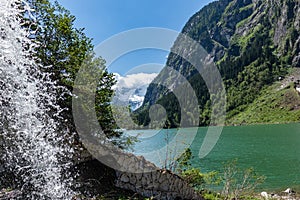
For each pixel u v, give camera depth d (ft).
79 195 16.22
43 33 22.84
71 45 24.52
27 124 11.58
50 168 13.00
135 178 20.40
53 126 16.25
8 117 11.11
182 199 21.71
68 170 18.10
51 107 17.33
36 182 12.51
